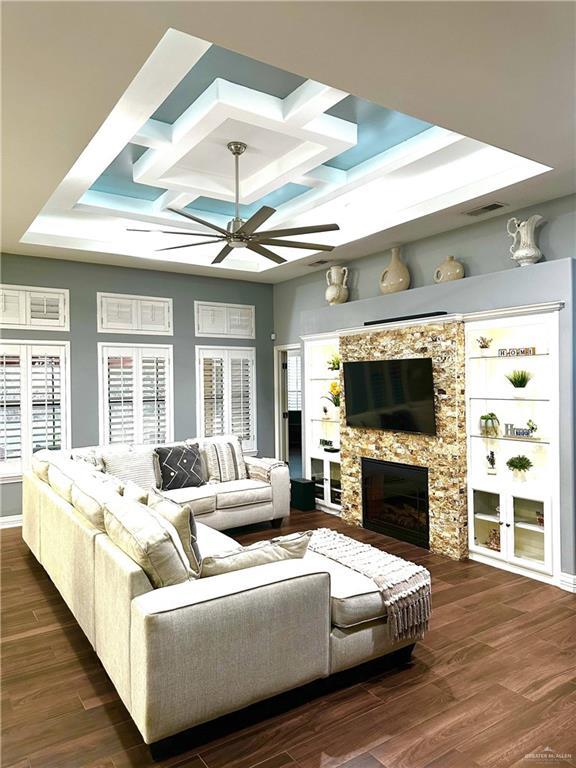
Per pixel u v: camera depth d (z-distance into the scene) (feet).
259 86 10.66
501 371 14.65
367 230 17.46
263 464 18.53
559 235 14.02
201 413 23.48
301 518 19.57
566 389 12.62
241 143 13.05
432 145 12.93
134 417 21.67
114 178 15.43
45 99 8.90
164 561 7.71
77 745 7.41
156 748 7.12
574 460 12.53
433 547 15.64
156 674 6.84
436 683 8.89
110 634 8.25
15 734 7.64
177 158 12.76
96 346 20.80
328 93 9.99
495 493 14.37
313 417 21.53
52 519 12.42
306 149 13.16
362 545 11.27
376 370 17.20
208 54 9.53
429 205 15.20
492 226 15.70
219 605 7.37
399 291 17.95
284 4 6.57
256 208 18.44
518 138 10.58
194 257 21.30
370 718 7.97
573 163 11.76
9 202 13.74
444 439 15.25
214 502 16.61
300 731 7.69
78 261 20.36
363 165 14.94
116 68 8.06
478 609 11.69
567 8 6.72
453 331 14.93
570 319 12.51
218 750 7.30
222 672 7.38
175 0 6.51
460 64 8.01
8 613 11.75
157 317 22.31
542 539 13.60
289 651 8.02
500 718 7.92
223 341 24.25
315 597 8.32
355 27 7.07
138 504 9.08
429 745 7.33
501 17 6.89
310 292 23.50
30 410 19.39
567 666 9.37
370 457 17.90
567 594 12.48
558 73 8.27
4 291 18.95
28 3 6.53
